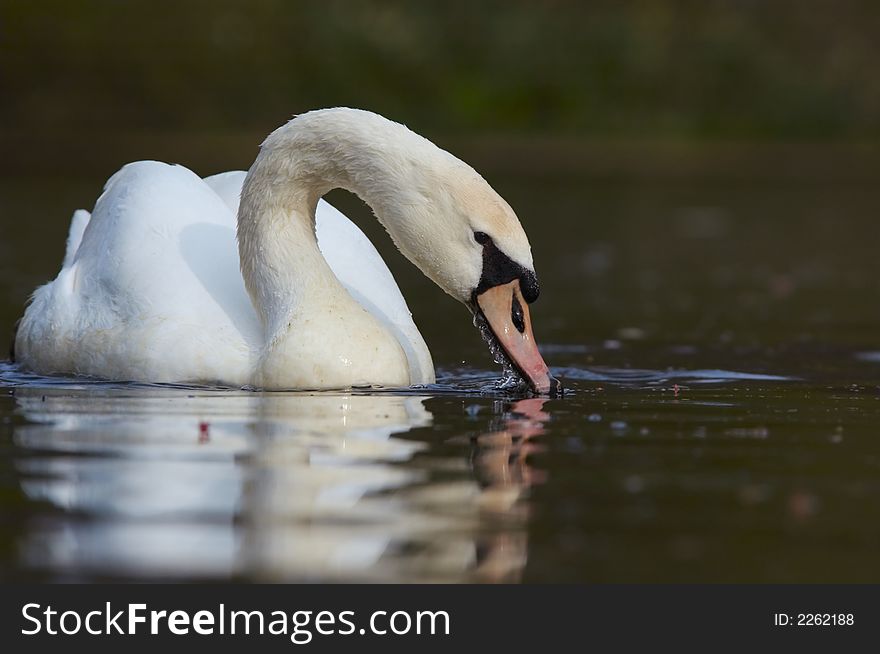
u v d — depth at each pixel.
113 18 45.72
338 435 9.77
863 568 7.13
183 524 7.62
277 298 11.95
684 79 47.84
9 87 43.56
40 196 30.39
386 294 12.91
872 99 48.09
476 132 46.09
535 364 11.49
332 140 11.88
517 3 49.09
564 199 33.69
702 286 20.73
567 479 8.70
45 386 11.77
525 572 7.05
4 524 7.61
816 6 49.53
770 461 9.29
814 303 19.06
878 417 10.92
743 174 40.28
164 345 11.87
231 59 45.12
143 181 13.23
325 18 46.44
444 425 10.25
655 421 10.62
